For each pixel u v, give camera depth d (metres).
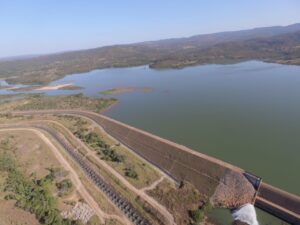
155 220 58.44
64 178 76.62
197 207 61.19
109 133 109.44
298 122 102.81
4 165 82.31
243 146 87.81
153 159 83.50
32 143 103.00
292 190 62.94
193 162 73.50
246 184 62.62
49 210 60.31
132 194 67.31
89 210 62.50
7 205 63.19
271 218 56.22
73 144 99.81
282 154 80.12
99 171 79.12
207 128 106.94
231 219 58.12
